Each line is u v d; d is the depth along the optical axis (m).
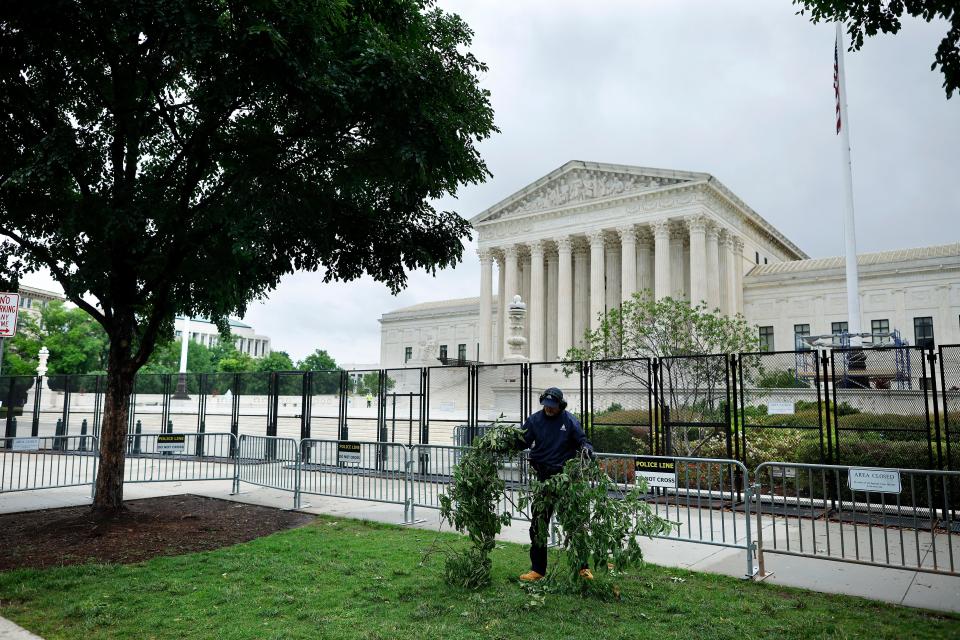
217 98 8.66
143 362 10.85
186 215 10.11
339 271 11.61
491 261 68.62
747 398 17.75
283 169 10.01
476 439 7.11
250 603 6.20
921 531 9.73
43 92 9.28
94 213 9.18
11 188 9.17
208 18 7.96
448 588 6.63
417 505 10.73
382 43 9.20
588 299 66.25
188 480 15.93
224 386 24.62
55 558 8.16
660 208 56.62
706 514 11.30
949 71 7.39
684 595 6.48
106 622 5.67
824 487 7.32
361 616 5.78
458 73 9.76
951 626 5.63
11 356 61.25
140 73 9.64
